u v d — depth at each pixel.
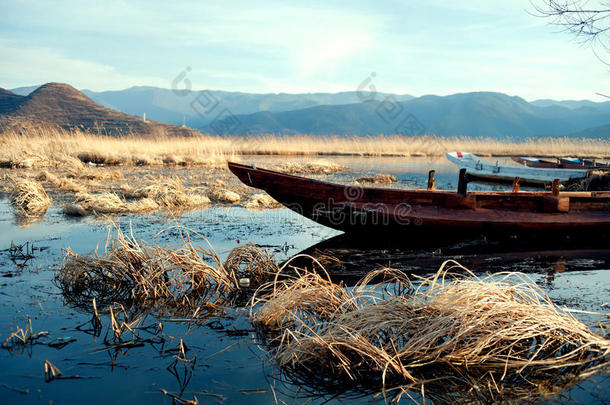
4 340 3.49
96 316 3.95
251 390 2.86
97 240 6.95
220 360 3.28
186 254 5.21
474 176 19.52
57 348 3.40
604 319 4.00
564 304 4.41
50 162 20.67
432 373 3.12
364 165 26.05
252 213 9.99
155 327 3.90
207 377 3.02
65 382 2.89
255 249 5.58
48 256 6.01
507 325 3.38
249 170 7.11
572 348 3.47
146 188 12.09
